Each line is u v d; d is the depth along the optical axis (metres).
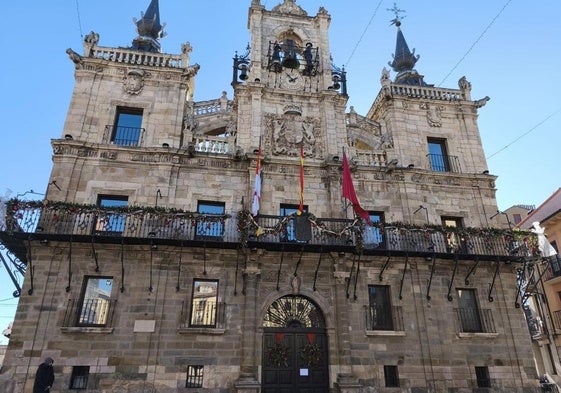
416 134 24.86
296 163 21.98
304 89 24.89
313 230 19.61
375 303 20.16
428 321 19.83
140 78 22.88
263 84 23.48
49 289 17.61
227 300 18.61
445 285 20.75
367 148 29.47
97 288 18.19
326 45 26.33
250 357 17.59
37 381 13.88
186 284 18.61
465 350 19.61
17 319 16.92
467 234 20.64
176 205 20.30
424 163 24.20
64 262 18.14
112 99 22.20
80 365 16.64
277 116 23.45
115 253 18.58
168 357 17.27
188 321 18.11
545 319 30.03
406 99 25.50
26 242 17.80
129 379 16.70
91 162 20.38
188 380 17.22
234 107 24.80
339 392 17.64
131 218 19.05
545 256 21.12
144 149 20.78
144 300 17.98
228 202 20.88
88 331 17.06
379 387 18.23
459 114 26.02
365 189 22.44
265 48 25.75
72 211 17.78
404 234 20.09
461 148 25.11
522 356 20.00
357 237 18.92
